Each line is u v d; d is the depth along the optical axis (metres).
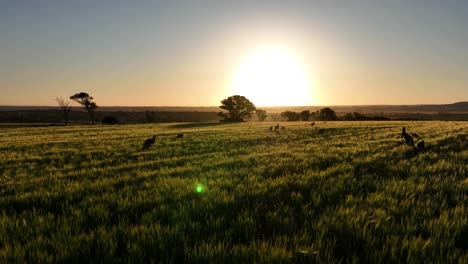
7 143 28.73
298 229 4.67
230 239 4.20
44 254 3.88
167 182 8.42
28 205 6.58
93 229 4.96
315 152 14.80
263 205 5.93
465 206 5.74
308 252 3.72
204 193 7.11
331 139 22.89
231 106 124.56
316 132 30.94
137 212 5.77
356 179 8.31
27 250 4.08
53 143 27.36
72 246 4.11
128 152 18.03
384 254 3.73
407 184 7.43
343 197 6.50
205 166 11.55
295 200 6.18
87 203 6.47
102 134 41.03
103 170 11.27
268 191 7.02
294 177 8.66
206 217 5.28
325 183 7.70
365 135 25.23
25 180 9.73
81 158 15.92
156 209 5.84
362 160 11.60
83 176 10.18
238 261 3.63
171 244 4.18
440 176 8.39
